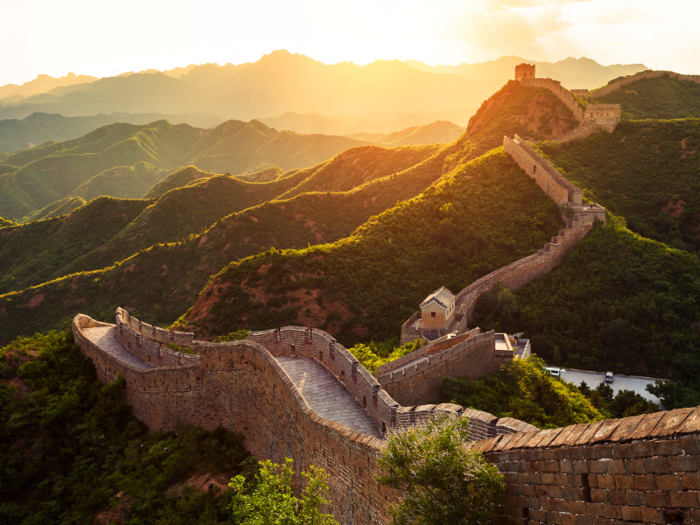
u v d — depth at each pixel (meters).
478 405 33.53
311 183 178.00
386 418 18.41
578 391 47.25
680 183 88.00
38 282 159.25
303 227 128.25
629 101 139.00
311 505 13.63
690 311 62.72
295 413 19.86
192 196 180.50
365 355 43.03
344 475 15.31
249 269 76.50
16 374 32.28
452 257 75.94
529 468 8.89
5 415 29.70
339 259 76.75
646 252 70.56
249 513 13.91
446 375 36.38
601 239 72.69
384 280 74.19
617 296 65.81
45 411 29.80
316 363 26.30
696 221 81.25
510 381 39.19
